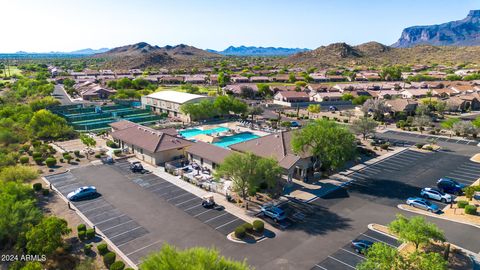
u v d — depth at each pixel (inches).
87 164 2284.7
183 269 757.9
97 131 3284.9
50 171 2135.8
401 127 3528.5
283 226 1470.2
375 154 2591.0
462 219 1523.1
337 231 1432.1
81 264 1130.0
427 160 2453.2
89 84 6323.8
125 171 2161.7
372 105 3941.9
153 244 1317.7
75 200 1712.6
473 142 2967.5
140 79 6619.1
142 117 3956.7
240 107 3939.5
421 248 1280.8
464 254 1238.9
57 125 2992.1
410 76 7751.0
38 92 5068.9
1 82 6520.7
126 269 1086.4
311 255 1252.5
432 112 4254.4
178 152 2399.1
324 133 1931.6
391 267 997.2
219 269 804.0
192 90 5816.9
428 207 1611.7
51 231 1176.8
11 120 2896.2
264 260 1218.0
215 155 2161.7
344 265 1194.6
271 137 2263.8
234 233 1400.1
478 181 2020.2
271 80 7672.2
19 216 1243.2
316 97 5374.0
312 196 1801.2
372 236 1390.3
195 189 1878.7
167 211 1603.1
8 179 1715.1
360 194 1833.2
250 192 1615.4
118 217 1537.9
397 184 1984.5
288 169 1899.6
